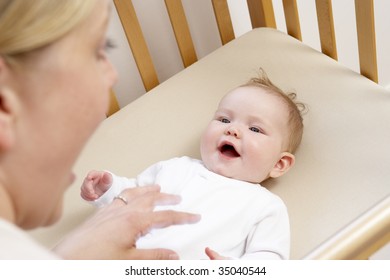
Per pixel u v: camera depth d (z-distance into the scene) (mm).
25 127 467
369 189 1173
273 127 1224
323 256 687
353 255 702
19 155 472
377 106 1322
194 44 1732
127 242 810
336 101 1354
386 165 1202
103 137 1420
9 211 481
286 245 1100
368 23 1342
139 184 1254
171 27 1671
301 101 1370
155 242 1089
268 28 1614
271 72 1466
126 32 1478
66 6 450
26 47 441
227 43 1602
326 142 1276
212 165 1231
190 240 1100
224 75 1504
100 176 1209
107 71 529
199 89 1487
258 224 1146
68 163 512
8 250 369
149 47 1662
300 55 1496
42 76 458
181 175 1230
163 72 1737
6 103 454
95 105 501
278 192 1227
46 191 512
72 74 470
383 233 713
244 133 1215
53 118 473
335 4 1923
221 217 1141
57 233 1210
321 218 1152
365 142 1254
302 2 1836
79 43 472
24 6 439
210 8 1696
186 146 1362
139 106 1481
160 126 1420
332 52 1526
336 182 1201
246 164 1202
